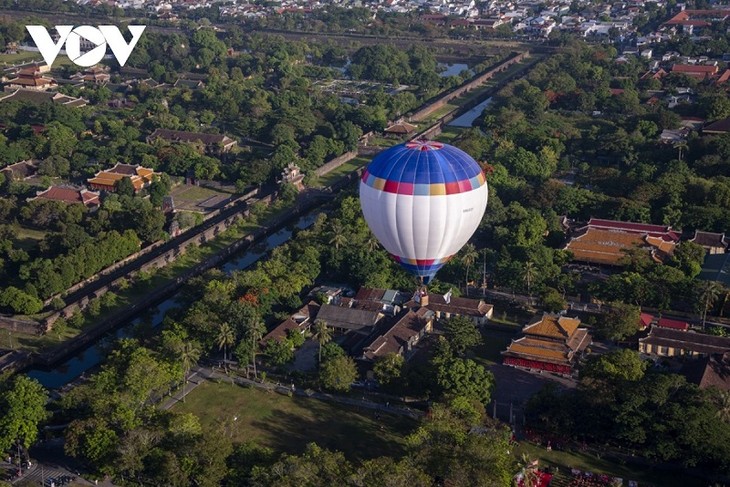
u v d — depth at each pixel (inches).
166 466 7859.3
